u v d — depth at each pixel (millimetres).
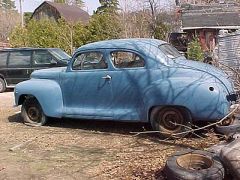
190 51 12102
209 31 21953
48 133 7562
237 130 6047
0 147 6773
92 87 7340
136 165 5465
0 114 9898
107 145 6555
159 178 4922
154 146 6320
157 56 6824
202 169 4641
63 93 7781
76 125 8094
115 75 7066
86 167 5566
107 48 7246
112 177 5129
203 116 6281
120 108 7066
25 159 6051
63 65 13438
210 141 6242
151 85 6613
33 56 14102
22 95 8336
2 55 14727
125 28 19078
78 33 23312
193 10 23406
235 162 4445
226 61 9195
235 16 21422
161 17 20484
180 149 6012
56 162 5852
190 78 6418
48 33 24719
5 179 5270
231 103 6395
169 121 6555
